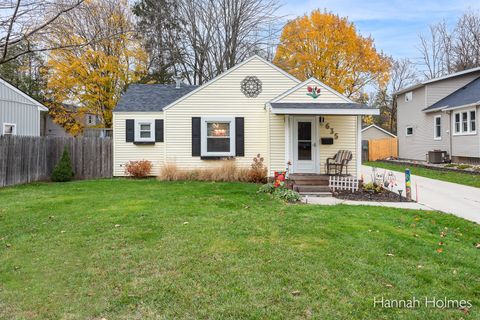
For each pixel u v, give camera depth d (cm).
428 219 669
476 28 3031
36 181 1266
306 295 335
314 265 408
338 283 362
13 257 437
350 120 1159
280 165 1175
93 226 575
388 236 530
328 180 1036
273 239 506
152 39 2133
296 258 430
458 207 792
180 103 1323
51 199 833
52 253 450
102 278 374
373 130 3095
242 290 344
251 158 1322
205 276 376
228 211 691
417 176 1423
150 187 1054
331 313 303
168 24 2206
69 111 2309
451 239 545
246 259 425
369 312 306
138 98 1529
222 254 442
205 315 299
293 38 2419
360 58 2500
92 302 323
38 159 1283
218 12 2219
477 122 1617
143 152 1440
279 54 2434
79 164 1394
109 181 1245
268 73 1319
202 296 332
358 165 1118
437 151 1856
